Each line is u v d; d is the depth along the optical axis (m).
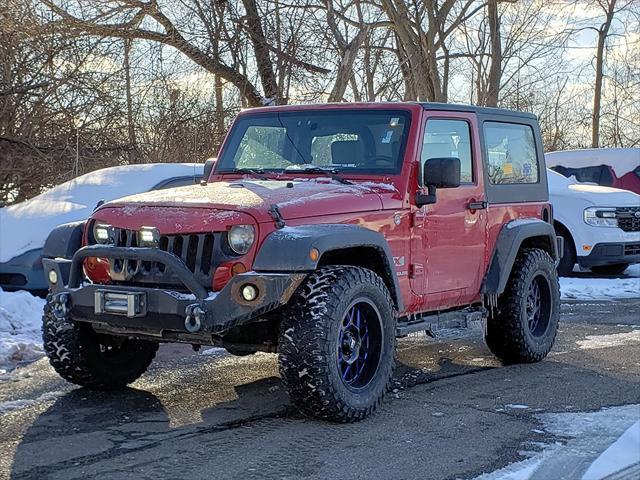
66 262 5.50
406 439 4.86
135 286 5.21
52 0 16.53
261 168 6.51
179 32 17.95
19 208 10.36
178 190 5.78
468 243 6.57
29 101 16.33
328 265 5.37
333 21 18.20
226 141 6.82
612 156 18.22
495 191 6.95
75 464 4.40
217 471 4.29
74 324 5.61
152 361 6.91
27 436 4.91
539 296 7.41
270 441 4.81
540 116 30.28
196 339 5.24
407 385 6.32
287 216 5.12
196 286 4.93
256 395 5.94
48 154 16.45
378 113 6.29
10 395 5.85
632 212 13.39
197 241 5.07
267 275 4.86
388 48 19.84
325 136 6.39
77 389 6.06
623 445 4.66
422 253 6.08
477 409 5.56
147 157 17.27
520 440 4.83
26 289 9.50
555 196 13.65
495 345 7.19
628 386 6.26
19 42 16.12
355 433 4.98
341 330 5.09
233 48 18.08
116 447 4.70
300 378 4.95
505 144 7.23
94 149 16.89
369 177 6.04
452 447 4.70
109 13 17.16
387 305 5.42
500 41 21.59
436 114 6.36
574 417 5.33
